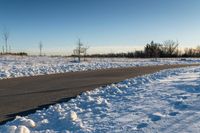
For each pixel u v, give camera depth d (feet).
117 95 33.45
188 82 38.29
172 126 17.40
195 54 331.36
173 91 31.42
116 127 18.61
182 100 25.12
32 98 35.24
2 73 71.82
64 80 58.29
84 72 81.61
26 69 89.66
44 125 21.25
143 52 306.35
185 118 18.86
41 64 133.90
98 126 19.39
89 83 52.29
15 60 179.11
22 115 26.00
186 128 16.76
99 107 26.09
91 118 22.08
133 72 80.23
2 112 27.32
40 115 24.67
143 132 16.89
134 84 43.62
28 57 228.63
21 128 18.69
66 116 22.08
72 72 81.92
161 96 28.78
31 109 28.60
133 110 23.35
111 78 62.49
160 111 21.85
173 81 41.83
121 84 45.93
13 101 33.22
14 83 52.60
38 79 60.44
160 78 49.34
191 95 27.50
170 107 22.89
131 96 30.94
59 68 97.14
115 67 109.70
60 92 40.45
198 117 18.81
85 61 178.29
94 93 36.86
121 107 25.23
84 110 25.54
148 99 27.86
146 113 21.75
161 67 106.32
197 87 32.53
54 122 21.72
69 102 30.91
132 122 19.52
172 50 317.42
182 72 60.54
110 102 28.71
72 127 19.74
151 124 18.35
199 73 55.36
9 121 23.71
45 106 30.01
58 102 32.14
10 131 18.86
